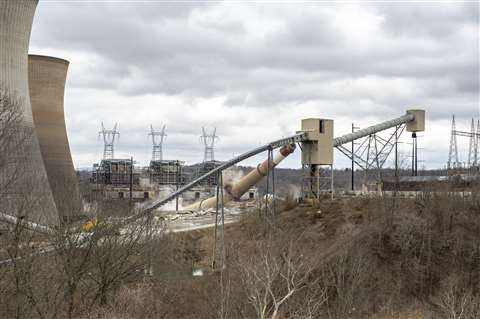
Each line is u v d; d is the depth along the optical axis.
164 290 54.00
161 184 184.00
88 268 46.56
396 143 112.94
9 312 39.56
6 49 78.19
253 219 95.50
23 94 80.94
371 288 63.91
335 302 54.56
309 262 61.00
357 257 66.06
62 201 63.19
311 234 82.19
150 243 59.88
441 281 69.25
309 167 96.06
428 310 61.38
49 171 104.38
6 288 40.56
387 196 91.62
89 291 48.06
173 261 66.81
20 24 80.69
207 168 175.62
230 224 98.69
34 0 83.94
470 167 124.94
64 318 43.59
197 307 51.41
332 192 97.12
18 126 63.00
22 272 40.03
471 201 89.12
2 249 44.16
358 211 89.06
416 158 119.00
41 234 50.97
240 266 51.97
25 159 63.00
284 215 94.12
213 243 85.69
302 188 98.62
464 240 77.75
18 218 44.38
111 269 48.84
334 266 61.84
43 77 106.44
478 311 53.31
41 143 104.88
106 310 45.66
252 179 116.00
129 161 175.50
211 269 69.31
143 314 47.12
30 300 40.88
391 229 80.31
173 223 102.06
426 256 75.31
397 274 70.81
